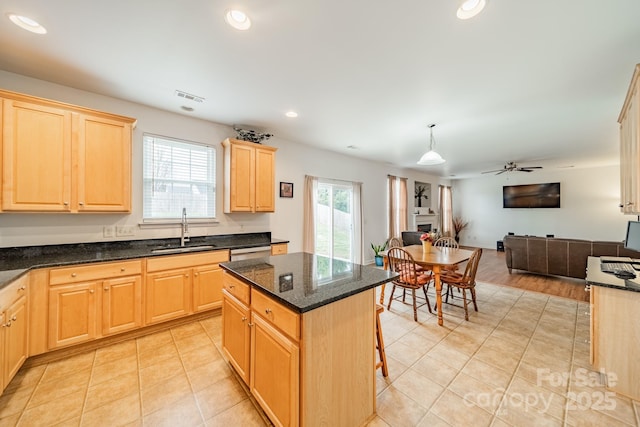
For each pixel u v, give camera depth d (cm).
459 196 956
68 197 235
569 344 248
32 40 187
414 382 195
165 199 320
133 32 179
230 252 315
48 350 210
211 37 183
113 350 233
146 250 285
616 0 148
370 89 258
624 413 165
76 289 222
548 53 199
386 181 665
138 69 225
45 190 225
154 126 308
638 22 165
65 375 198
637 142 175
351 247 577
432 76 234
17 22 169
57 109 231
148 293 258
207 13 160
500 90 259
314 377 133
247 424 156
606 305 191
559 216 754
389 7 155
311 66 219
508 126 365
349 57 206
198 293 288
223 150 364
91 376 198
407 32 177
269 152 381
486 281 468
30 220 242
